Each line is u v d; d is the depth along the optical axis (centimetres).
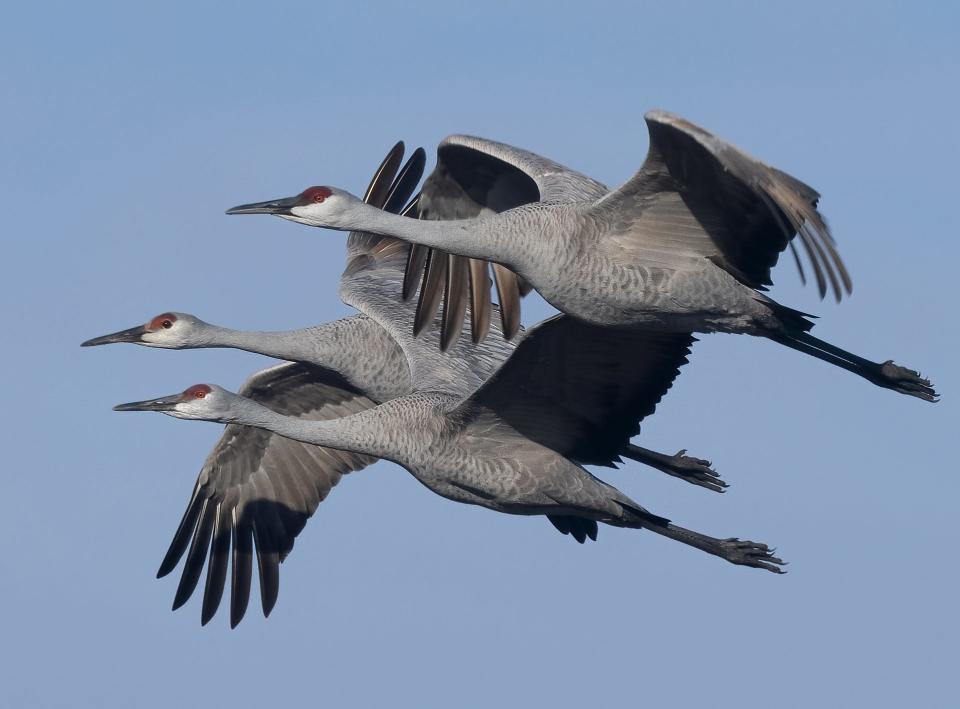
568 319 1584
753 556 1655
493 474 1638
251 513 1941
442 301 1859
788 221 1502
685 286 1552
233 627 1911
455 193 1817
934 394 1631
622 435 1650
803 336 1611
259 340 1914
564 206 1586
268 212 1700
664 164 1489
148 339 1908
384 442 1650
